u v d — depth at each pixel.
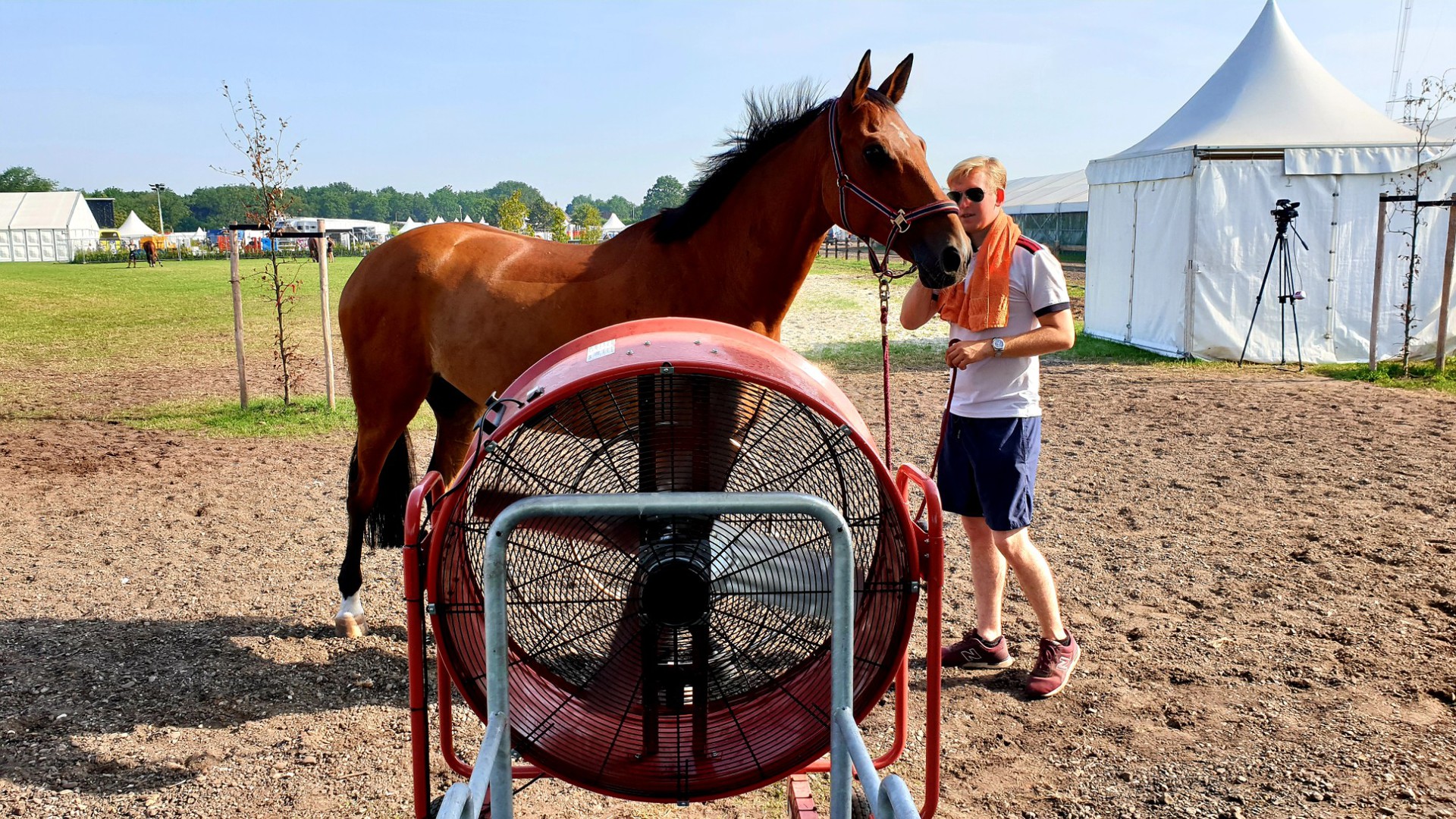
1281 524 5.70
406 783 3.13
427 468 6.83
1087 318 15.32
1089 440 8.12
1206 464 7.20
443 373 4.04
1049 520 5.94
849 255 47.75
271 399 10.42
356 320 4.14
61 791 3.06
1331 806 2.90
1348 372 11.36
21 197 67.12
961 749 3.32
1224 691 3.67
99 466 7.51
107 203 102.94
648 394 2.37
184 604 4.71
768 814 3.02
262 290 27.62
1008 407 3.48
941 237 3.21
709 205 3.66
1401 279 11.98
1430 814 2.85
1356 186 11.85
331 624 4.47
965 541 5.71
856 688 2.33
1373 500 6.12
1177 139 13.21
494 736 1.89
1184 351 12.41
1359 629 4.18
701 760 2.35
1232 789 3.02
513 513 1.89
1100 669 3.91
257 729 3.49
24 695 3.72
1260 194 12.00
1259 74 13.27
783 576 2.40
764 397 2.46
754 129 3.69
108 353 14.70
